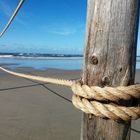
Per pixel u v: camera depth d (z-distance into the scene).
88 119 0.42
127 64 0.39
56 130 1.55
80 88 0.41
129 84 0.40
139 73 4.63
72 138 1.45
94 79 0.41
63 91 2.70
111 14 0.38
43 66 6.77
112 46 0.39
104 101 0.40
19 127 1.58
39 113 1.88
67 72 5.15
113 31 0.39
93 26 0.40
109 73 0.40
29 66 6.56
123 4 0.38
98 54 0.40
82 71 0.44
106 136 0.40
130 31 0.38
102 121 0.40
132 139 1.41
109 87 0.39
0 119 1.72
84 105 0.40
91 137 0.41
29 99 2.31
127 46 0.39
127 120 0.39
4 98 2.33
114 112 0.38
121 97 0.38
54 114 1.87
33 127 1.59
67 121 1.72
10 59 10.45
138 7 0.39
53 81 0.91
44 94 2.54
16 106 2.06
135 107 0.39
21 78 3.56
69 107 2.06
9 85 3.01
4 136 1.45
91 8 0.40
